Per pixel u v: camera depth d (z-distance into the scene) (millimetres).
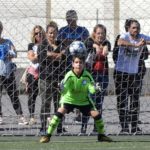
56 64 31078
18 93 33500
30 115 32875
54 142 28875
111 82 36656
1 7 54312
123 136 30906
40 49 31172
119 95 31422
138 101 31453
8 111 37750
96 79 31328
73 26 31453
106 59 31484
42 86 31219
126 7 56344
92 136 30891
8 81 32969
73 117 34156
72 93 28266
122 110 31391
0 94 32969
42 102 31297
